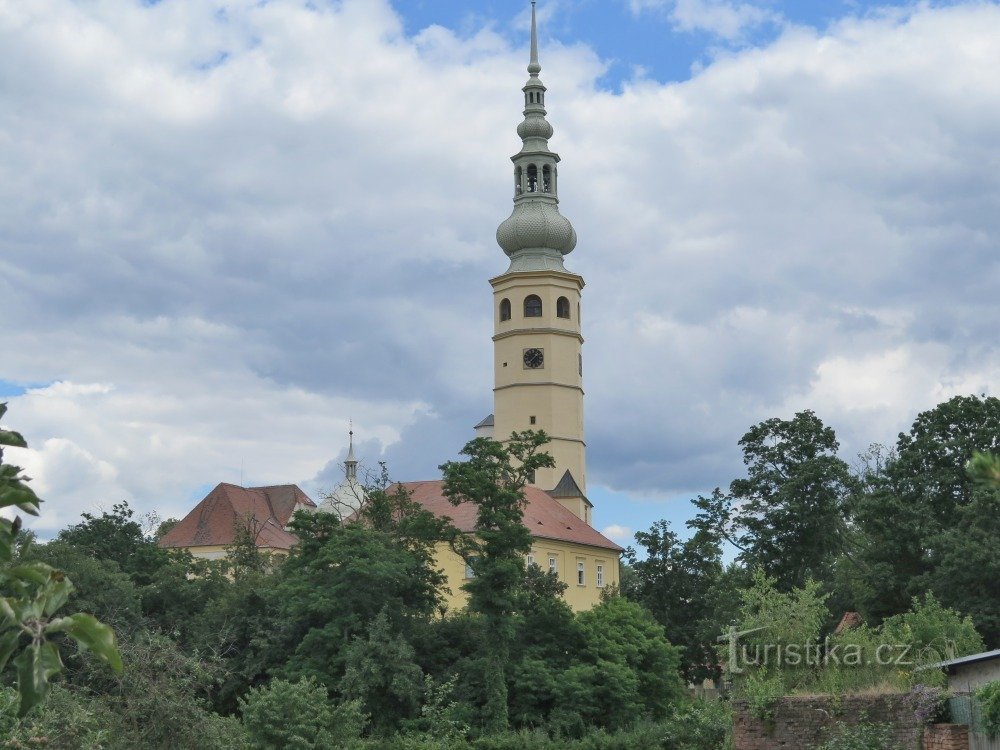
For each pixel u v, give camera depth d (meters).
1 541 9.65
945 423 80.88
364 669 67.88
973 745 30.47
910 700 32.25
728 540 86.06
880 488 79.75
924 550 76.38
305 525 77.81
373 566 72.25
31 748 19.66
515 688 71.19
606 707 72.19
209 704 39.72
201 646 71.25
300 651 72.25
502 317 134.38
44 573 9.68
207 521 128.00
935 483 79.12
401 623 73.56
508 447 77.50
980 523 72.50
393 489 111.19
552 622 75.75
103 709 33.03
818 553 82.88
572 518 118.69
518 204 137.50
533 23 142.38
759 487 83.56
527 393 131.75
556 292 133.50
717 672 94.81
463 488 74.75
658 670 76.50
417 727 67.62
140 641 36.66
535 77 139.75
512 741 64.12
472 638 74.88
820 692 35.47
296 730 50.28
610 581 117.44
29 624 9.21
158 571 80.94
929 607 48.09
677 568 96.81
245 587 78.44
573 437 132.00
